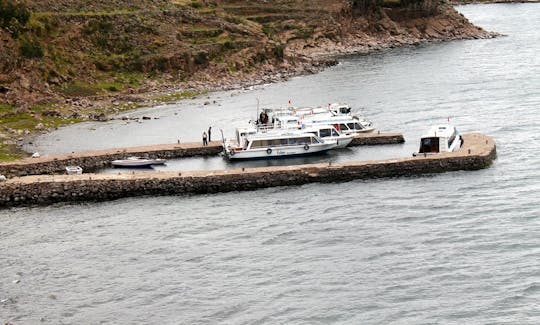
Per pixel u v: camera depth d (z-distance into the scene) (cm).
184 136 17250
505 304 8800
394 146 15538
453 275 9512
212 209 12231
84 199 12900
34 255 10588
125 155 15000
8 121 18862
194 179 13088
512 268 9575
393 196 12412
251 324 8688
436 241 10512
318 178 13350
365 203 12156
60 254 10606
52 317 8925
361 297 9150
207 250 10606
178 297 9331
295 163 14638
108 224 11725
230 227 11400
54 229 11550
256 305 9081
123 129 18150
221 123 18588
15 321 8838
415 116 18412
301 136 15062
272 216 11788
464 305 8844
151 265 10200
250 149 14875
